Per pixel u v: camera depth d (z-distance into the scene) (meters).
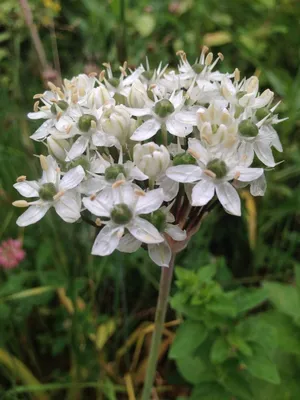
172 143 0.09
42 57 0.17
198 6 0.21
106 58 0.18
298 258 0.18
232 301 0.12
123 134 0.09
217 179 0.08
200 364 0.13
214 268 0.13
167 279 0.10
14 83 0.18
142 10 0.20
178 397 0.14
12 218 0.16
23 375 0.14
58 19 0.21
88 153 0.09
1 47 0.22
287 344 0.13
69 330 0.15
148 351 0.15
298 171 0.17
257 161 0.10
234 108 0.09
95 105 0.10
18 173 0.16
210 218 0.16
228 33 0.20
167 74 0.11
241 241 0.17
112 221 0.08
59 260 0.15
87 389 0.15
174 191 0.09
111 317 0.16
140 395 0.15
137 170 0.09
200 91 0.10
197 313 0.12
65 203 0.09
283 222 0.18
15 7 0.18
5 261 0.14
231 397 0.12
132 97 0.09
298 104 0.16
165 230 0.09
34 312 0.16
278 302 0.13
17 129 0.17
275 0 0.22
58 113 0.09
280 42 0.22
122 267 0.14
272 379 0.11
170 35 0.19
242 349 0.11
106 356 0.16
